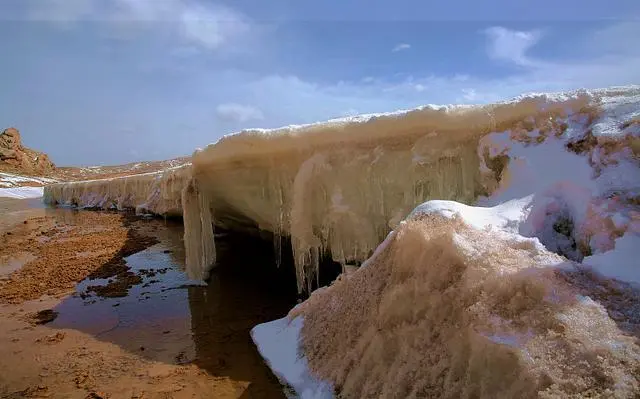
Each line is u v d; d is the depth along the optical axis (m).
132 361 4.36
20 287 7.31
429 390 2.65
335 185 5.49
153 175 16.53
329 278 6.49
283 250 8.04
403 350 2.96
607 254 2.84
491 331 2.47
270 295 6.28
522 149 4.29
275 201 6.39
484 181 4.53
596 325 2.21
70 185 22.64
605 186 3.46
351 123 5.34
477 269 2.82
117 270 8.13
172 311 5.78
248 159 6.24
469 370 2.48
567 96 4.36
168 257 9.12
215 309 5.77
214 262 7.69
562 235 3.56
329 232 5.73
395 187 5.17
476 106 4.70
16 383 4.02
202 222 7.29
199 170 6.98
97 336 5.06
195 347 4.61
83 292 6.88
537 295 2.49
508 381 2.26
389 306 3.22
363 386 3.08
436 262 3.10
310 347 3.87
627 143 3.56
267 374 3.92
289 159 5.94
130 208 18.19
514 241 3.02
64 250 10.30
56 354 4.61
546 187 3.85
